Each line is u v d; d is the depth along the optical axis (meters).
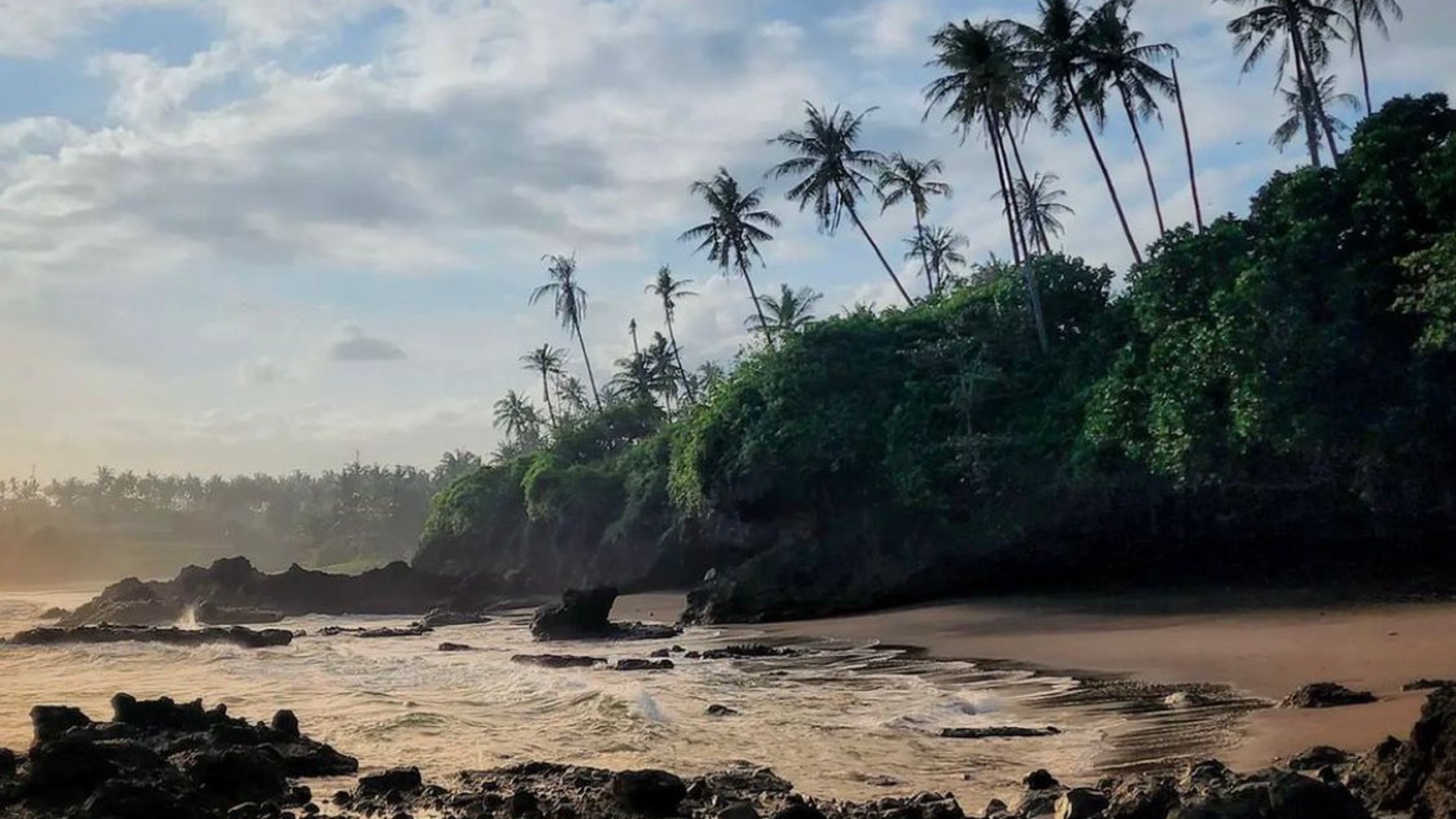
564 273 92.75
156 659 35.69
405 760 16.27
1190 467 36.00
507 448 118.38
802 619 45.03
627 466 74.94
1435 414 31.48
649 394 94.38
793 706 20.70
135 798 11.52
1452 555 34.12
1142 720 16.48
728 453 51.25
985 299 50.91
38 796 12.05
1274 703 16.97
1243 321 34.28
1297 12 46.38
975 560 43.84
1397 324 33.06
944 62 47.84
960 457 44.19
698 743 17.03
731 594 46.59
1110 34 47.28
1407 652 20.69
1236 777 9.75
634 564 67.81
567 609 43.28
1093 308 48.88
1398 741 10.16
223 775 13.34
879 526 46.44
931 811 10.94
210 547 196.00
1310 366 32.66
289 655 36.88
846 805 11.70
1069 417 43.38
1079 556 42.59
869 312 55.91
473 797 12.71
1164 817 9.06
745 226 66.12
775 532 49.78
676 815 11.52
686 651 34.00
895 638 34.53
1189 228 41.06
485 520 84.88
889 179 63.69
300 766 15.18
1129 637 28.28
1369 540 36.09
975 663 26.66
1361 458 32.81
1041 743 15.41
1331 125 53.47
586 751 16.59
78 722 15.96
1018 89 47.94
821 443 47.81
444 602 70.75
